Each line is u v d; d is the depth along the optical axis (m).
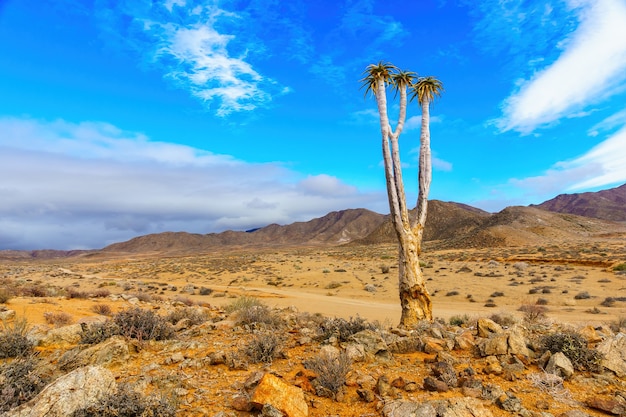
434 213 197.00
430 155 14.22
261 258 109.62
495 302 30.95
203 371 6.91
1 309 13.55
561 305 27.97
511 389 5.94
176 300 27.12
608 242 87.19
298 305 30.27
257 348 7.70
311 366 6.73
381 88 13.84
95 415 4.60
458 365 7.13
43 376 6.09
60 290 24.86
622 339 7.20
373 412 5.23
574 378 6.31
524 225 128.50
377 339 8.48
